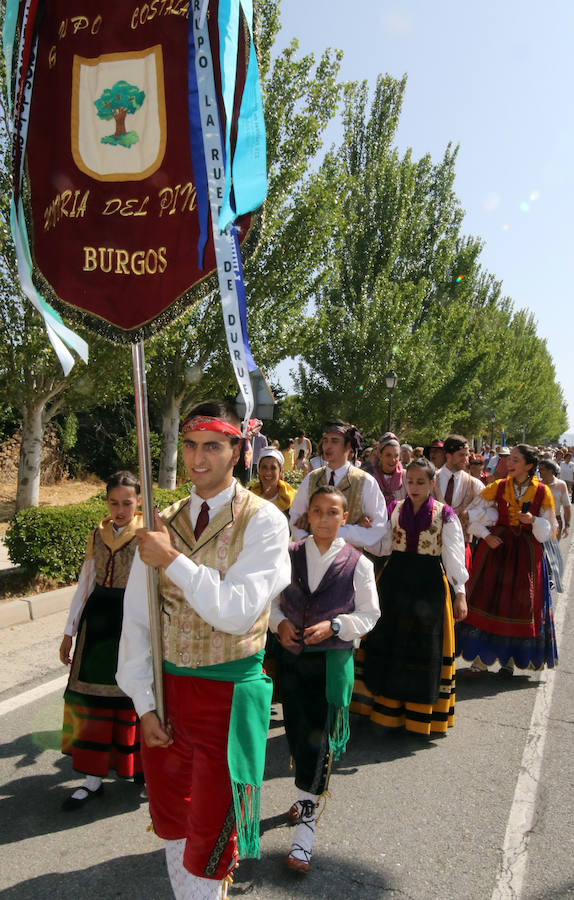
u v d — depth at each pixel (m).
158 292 2.25
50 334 2.17
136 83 2.24
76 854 3.01
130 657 2.31
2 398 11.09
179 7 2.20
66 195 2.29
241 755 2.19
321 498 3.25
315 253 13.18
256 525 2.27
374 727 4.55
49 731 4.18
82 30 2.27
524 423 58.66
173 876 2.30
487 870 2.98
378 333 23.33
